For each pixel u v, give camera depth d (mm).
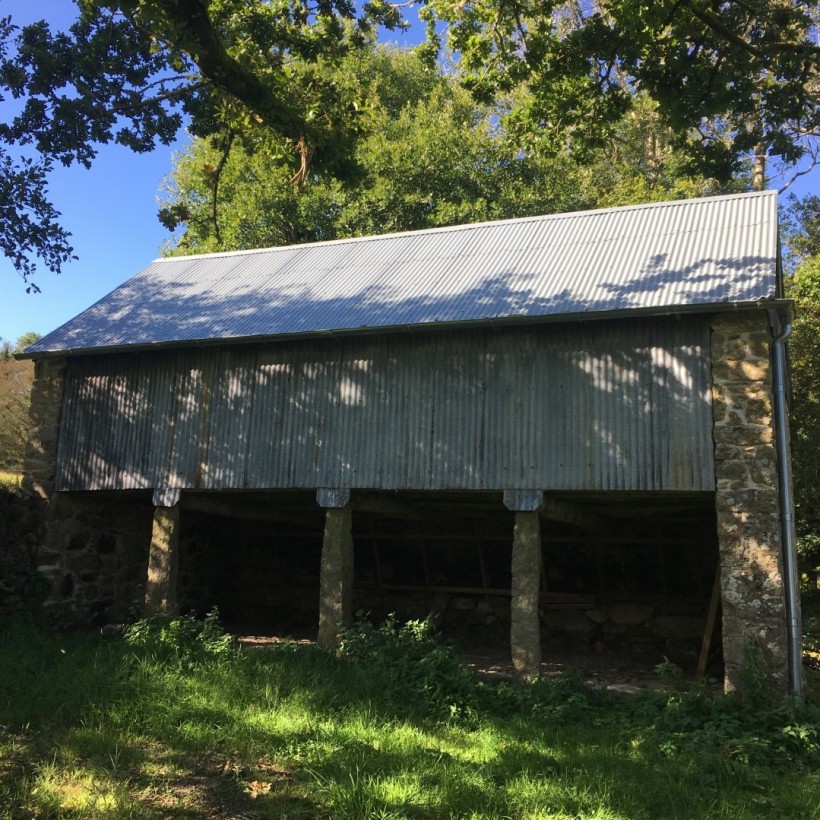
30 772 5258
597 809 5117
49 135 9016
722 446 8070
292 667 8398
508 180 24000
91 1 8633
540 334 9109
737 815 5211
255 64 10820
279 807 4957
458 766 5844
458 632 13336
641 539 12102
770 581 7719
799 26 10328
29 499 11312
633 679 10078
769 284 8211
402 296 10305
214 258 13969
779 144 10672
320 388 10094
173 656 8750
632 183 23812
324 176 11609
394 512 11078
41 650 9055
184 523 13875
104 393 11414
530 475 8836
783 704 7105
